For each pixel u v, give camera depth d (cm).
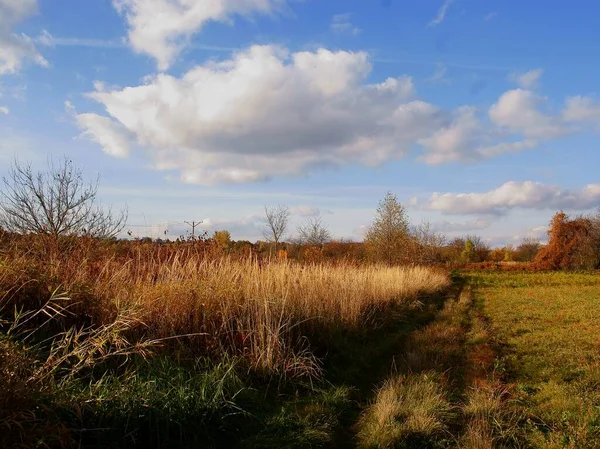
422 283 2180
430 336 1080
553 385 672
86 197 1138
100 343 449
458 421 547
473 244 7350
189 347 627
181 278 741
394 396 597
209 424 476
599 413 533
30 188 1070
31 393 359
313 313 868
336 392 630
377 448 475
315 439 488
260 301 743
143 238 930
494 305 1822
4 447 319
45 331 544
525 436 492
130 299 614
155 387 477
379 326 1139
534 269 5409
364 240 3238
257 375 638
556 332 1141
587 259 5197
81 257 752
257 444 462
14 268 569
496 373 762
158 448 426
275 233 2534
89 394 418
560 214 5334
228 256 934
